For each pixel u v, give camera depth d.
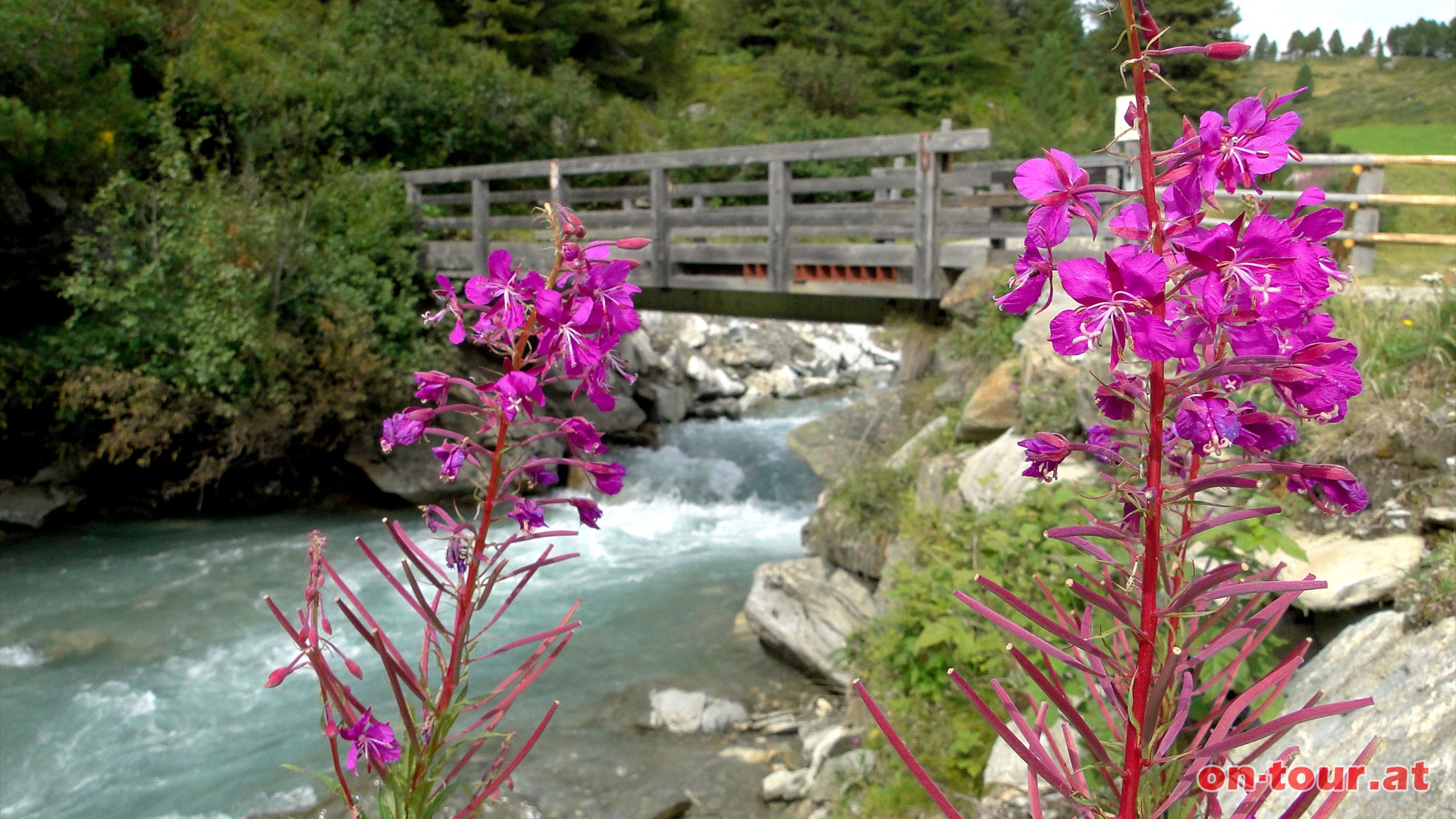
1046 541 4.11
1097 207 1.00
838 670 6.44
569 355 1.34
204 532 10.44
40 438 10.30
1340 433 4.32
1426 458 4.02
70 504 10.50
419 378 1.44
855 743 5.38
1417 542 3.69
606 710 6.39
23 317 10.62
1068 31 35.16
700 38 32.34
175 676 6.96
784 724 6.08
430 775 1.38
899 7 31.42
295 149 14.19
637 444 14.96
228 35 15.52
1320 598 3.51
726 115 25.59
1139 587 1.10
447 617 7.55
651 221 10.22
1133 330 0.90
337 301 11.18
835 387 19.78
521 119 17.77
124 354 10.21
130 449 10.00
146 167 12.02
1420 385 4.54
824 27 32.06
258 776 5.66
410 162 16.33
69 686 6.77
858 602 6.66
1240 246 0.90
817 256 8.92
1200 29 25.44
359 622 1.34
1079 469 5.17
